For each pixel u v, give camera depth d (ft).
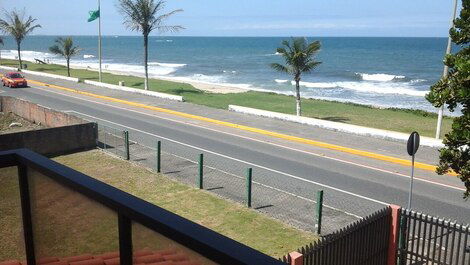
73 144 67.46
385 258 31.55
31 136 63.21
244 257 4.61
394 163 63.72
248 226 39.93
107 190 7.00
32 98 120.98
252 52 587.27
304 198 46.98
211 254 4.91
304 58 94.73
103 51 640.99
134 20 131.13
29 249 9.84
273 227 39.70
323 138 77.20
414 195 49.96
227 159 63.57
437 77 296.71
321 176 56.34
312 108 122.62
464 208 46.11
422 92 201.77
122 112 101.81
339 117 107.04
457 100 25.54
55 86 147.33
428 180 55.72
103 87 145.89
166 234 5.59
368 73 319.88
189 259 5.38
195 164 60.08
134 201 6.47
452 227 29.76
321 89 216.54
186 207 44.55
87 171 57.31
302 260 23.57
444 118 111.24
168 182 52.42
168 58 483.51
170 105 111.14
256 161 62.85
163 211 6.07
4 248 11.43
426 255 30.96
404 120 104.17
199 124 89.56
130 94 130.11
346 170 59.41
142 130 82.48
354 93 201.57
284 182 53.47
